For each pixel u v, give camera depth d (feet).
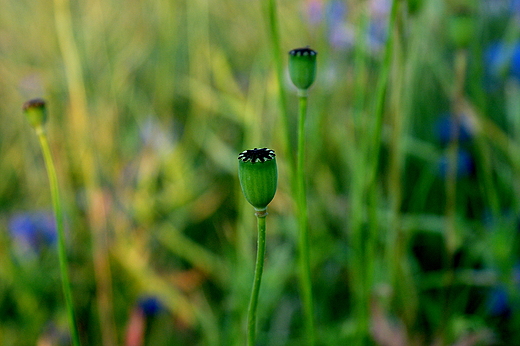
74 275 2.24
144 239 2.33
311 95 2.33
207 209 2.58
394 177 1.82
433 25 2.21
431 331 2.03
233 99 2.39
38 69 2.77
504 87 2.54
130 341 2.00
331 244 2.19
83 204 2.46
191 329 2.15
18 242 2.31
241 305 1.98
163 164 2.67
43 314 2.16
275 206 2.28
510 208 2.21
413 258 2.11
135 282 2.15
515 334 1.98
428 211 2.39
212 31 3.31
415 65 2.02
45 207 2.51
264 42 2.58
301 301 2.13
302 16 2.49
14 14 3.01
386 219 2.04
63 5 2.12
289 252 2.21
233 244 2.29
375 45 1.96
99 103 2.53
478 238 2.12
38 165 2.68
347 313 2.17
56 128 2.49
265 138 2.29
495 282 1.99
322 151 2.32
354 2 2.10
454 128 1.88
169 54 2.91
